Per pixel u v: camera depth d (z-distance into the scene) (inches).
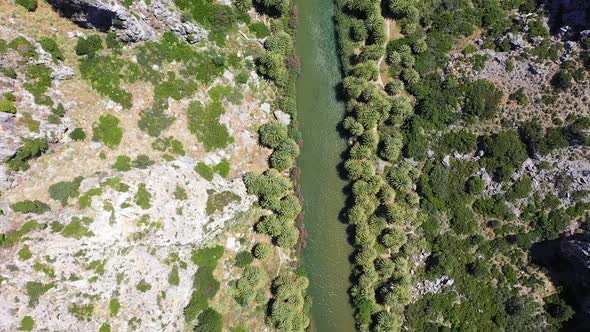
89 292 1860.2
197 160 2300.7
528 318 2209.6
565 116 2235.5
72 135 2022.6
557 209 2226.9
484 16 2445.9
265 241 2440.9
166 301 2071.9
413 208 2422.5
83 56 2092.8
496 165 2314.2
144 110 2199.8
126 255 1955.0
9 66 1886.1
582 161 2183.8
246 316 2351.1
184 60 2322.8
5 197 1843.0
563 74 2228.1
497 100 2343.8
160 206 2054.6
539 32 2330.2
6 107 1813.5
